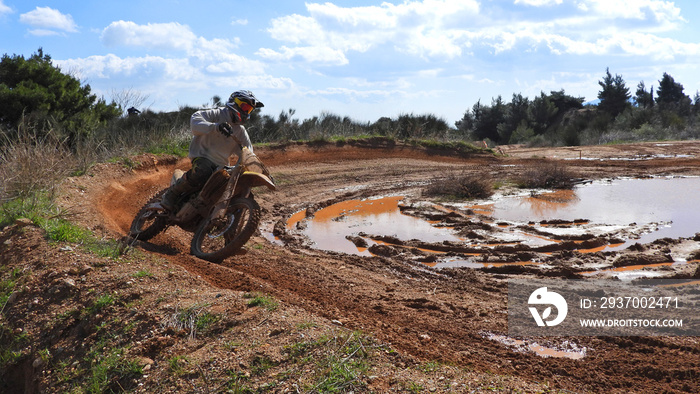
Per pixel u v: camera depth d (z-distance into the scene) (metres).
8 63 17.88
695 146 22.84
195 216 6.84
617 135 31.86
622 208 11.23
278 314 4.17
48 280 5.19
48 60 18.94
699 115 40.59
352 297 5.71
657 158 19.70
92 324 4.45
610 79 47.50
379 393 3.08
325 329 3.90
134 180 11.70
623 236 8.77
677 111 42.06
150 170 12.80
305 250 8.51
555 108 45.91
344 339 3.71
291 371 3.40
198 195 6.58
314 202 12.93
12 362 4.46
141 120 19.31
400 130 23.47
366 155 19.53
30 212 7.29
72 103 17.94
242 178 6.57
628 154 21.27
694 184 14.16
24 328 4.71
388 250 8.22
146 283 5.00
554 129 41.12
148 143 15.09
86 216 7.74
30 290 5.13
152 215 7.07
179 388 3.47
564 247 8.23
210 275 5.66
